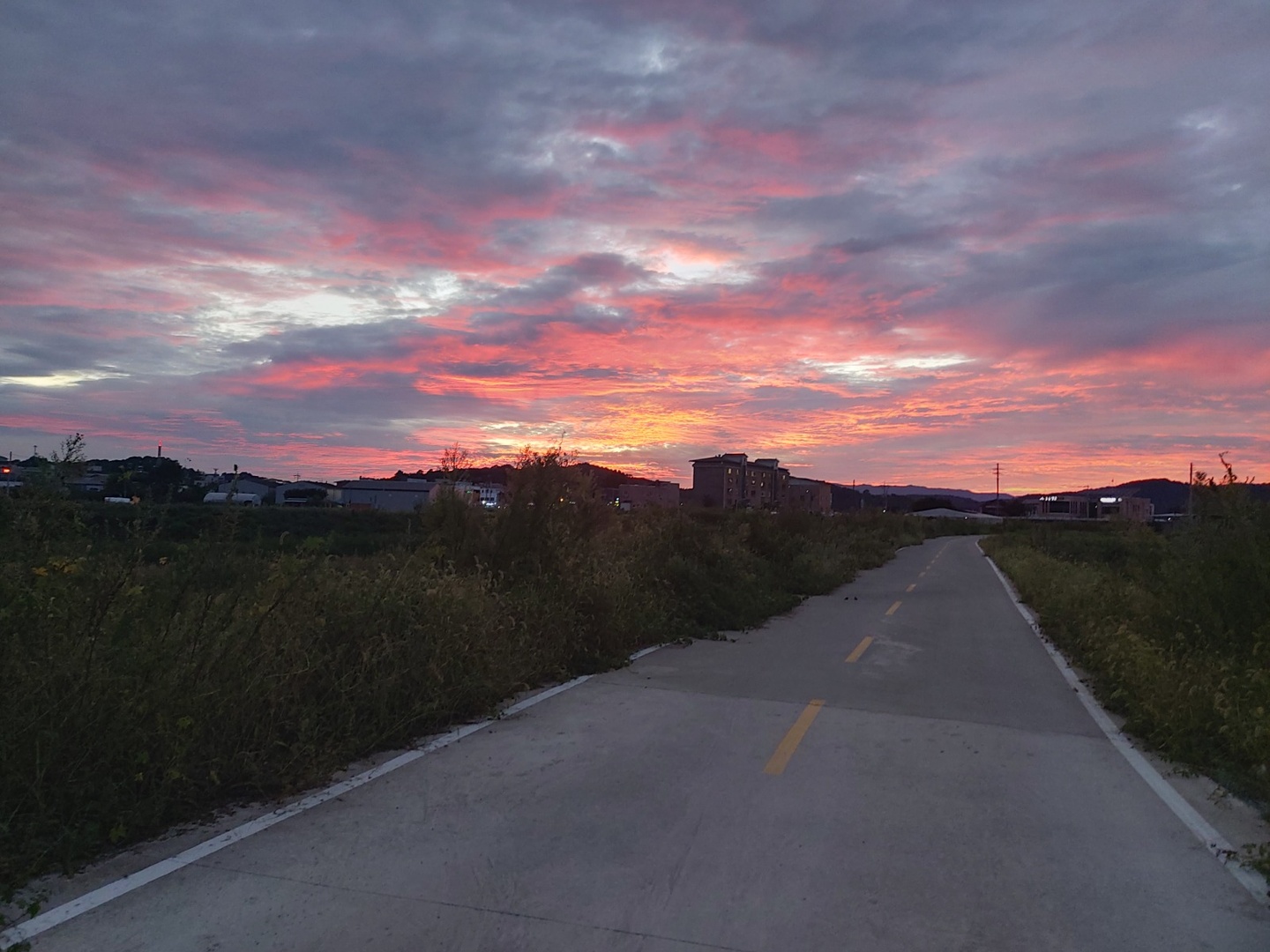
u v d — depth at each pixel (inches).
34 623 212.8
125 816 198.8
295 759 239.9
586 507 557.0
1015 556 1296.8
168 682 222.8
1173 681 334.0
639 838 205.0
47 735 192.9
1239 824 227.1
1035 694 396.8
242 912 164.7
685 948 155.3
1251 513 450.0
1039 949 158.2
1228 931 166.6
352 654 291.9
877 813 227.1
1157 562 530.0
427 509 501.4
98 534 271.7
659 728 309.0
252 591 289.7
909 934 162.2
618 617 458.6
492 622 361.7
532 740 290.0
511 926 161.6
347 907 167.6
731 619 595.2
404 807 223.0
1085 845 209.3
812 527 1259.2
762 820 219.1
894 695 381.1
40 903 163.6
